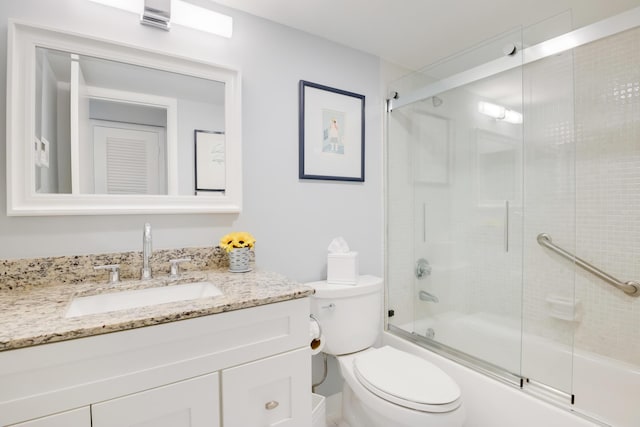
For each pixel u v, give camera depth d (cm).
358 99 195
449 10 157
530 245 176
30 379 71
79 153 121
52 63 116
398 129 206
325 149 181
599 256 167
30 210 110
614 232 162
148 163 133
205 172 144
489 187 178
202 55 144
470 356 169
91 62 123
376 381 128
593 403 155
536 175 165
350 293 159
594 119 168
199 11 136
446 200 195
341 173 188
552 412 123
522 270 162
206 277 130
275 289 112
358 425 151
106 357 79
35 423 72
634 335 156
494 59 164
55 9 116
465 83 178
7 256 110
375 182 204
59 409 74
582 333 173
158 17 129
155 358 85
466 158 186
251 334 101
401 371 135
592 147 169
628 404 145
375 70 204
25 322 79
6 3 109
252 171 158
